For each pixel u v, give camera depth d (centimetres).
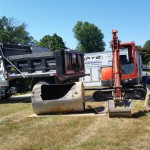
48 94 1312
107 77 1520
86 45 10912
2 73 1667
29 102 1677
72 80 1667
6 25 8300
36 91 1223
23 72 1611
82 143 784
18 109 1410
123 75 1491
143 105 1296
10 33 8231
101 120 1038
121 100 1060
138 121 991
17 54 1806
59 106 1194
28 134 912
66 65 1559
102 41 11044
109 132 874
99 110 1240
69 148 752
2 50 1683
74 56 1673
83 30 10862
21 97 1981
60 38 10275
